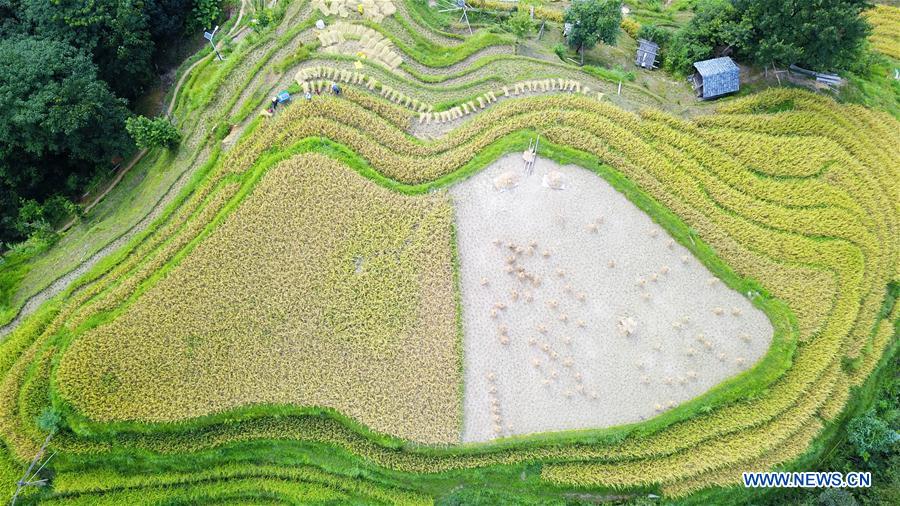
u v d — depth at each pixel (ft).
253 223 97.66
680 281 95.91
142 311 93.50
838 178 102.73
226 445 90.27
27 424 89.66
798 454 89.81
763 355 92.84
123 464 90.94
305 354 91.66
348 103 106.22
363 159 101.35
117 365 90.79
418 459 88.84
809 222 99.71
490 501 90.48
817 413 92.22
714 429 89.76
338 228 97.04
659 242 97.60
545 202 98.84
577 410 90.79
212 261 95.96
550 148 101.40
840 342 93.81
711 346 92.89
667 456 89.45
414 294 93.86
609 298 95.14
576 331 93.81
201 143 108.37
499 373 92.12
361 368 91.35
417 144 102.68
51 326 95.14
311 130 102.99
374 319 92.89
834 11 97.25
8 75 100.12
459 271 95.76
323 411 90.22
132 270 98.73
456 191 99.45
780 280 95.96
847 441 95.76
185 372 90.74
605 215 98.53
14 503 88.33
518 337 93.35
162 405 89.04
